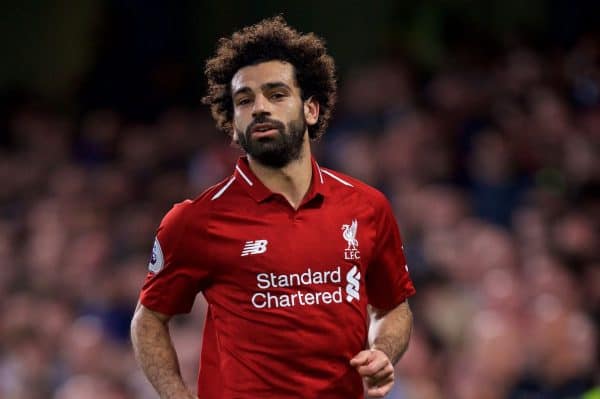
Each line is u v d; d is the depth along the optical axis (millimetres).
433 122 22750
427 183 21641
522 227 19750
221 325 8875
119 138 26531
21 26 30906
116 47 28125
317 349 8711
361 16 28016
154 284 9047
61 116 28156
